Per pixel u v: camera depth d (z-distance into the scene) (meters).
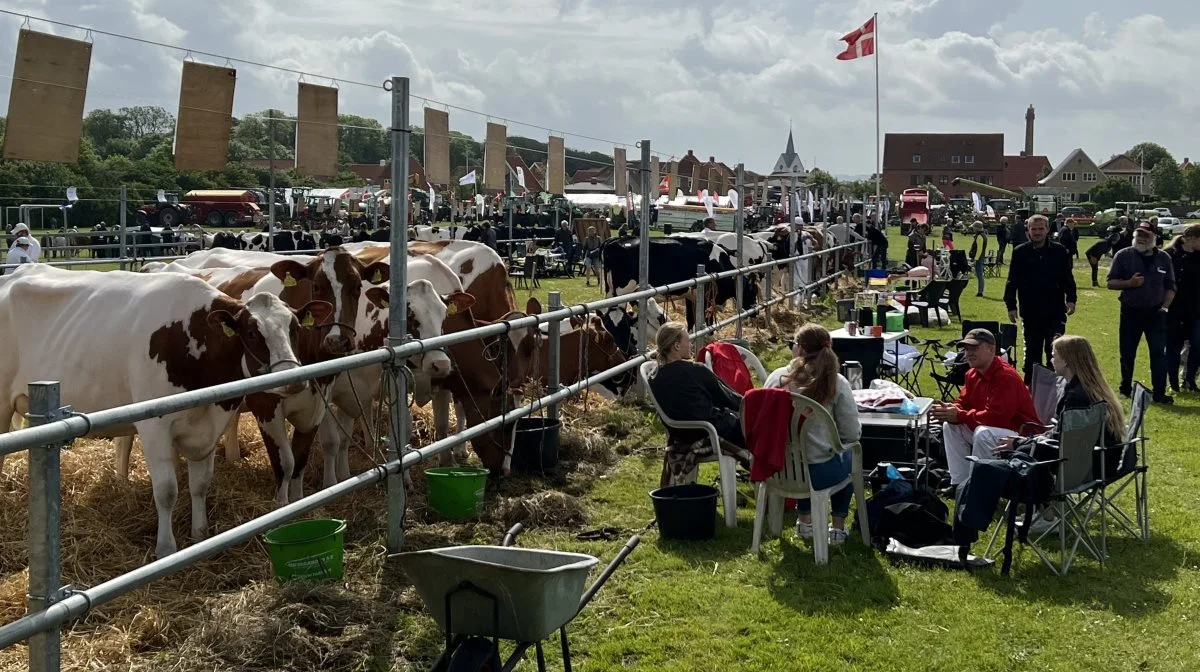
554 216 44.06
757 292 17.25
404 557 3.62
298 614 4.88
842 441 6.16
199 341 6.01
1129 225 26.47
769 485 6.17
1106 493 7.48
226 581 5.40
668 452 6.96
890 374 10.64
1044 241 10.19
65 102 5.46
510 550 3.93
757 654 4.82
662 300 17.27
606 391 10.62
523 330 8.63
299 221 36.09
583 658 4.79
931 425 7.71
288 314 6.28
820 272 22.84
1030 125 165.62
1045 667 4.68
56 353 6.32
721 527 6.75
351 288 7.29
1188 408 10.62
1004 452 6.38
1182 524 6.77
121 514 6.40
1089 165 144.62
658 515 6.46
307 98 6.80
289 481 6.91
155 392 5.99
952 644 4.93
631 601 5.47
